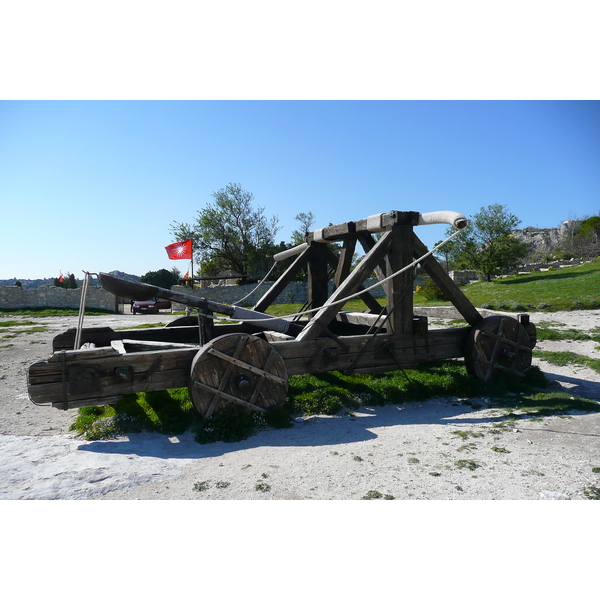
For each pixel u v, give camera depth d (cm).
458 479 387
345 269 811
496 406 620
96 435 510
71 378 494
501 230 3641
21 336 1563
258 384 547
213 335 806
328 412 593
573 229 6494
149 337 746
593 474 393
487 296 2350
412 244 665
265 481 387
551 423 535
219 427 509
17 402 691
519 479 385
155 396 620
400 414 594
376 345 652
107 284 581
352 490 368
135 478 395
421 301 2550
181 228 4216
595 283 2353
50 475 403
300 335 615
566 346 1080
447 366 816
